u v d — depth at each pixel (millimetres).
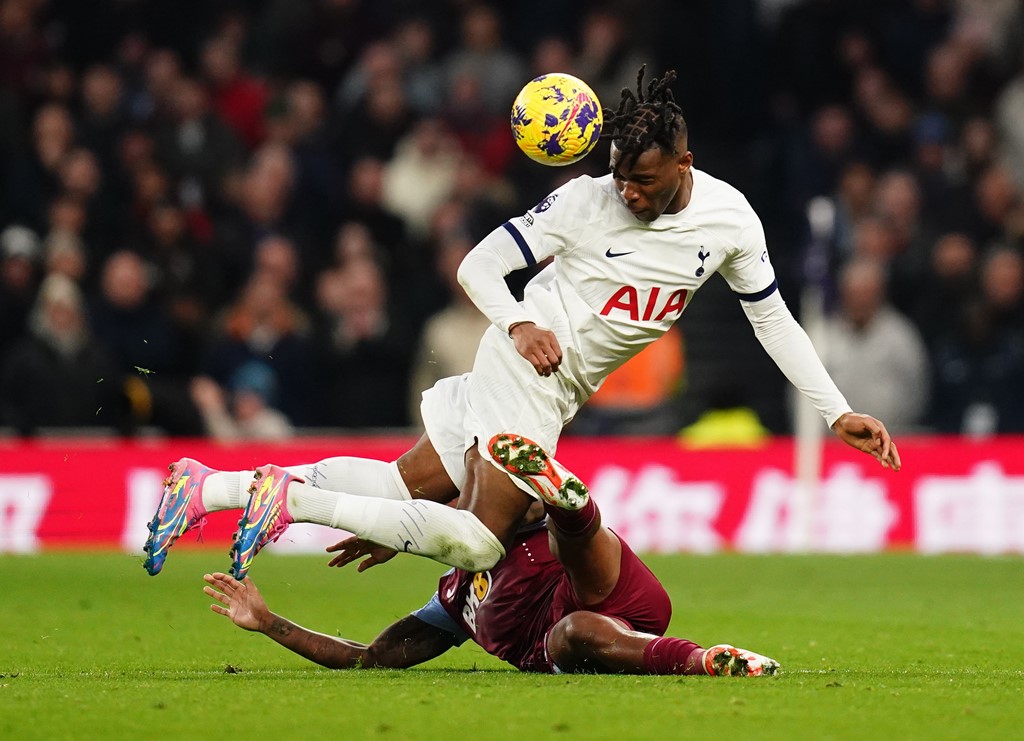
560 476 16719
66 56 56438
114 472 41500
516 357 19109
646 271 18859
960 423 49344
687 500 43219
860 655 21109
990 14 59812
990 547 43125
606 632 17250
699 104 60406
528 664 18281
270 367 46875
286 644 18453
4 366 43906
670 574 35594
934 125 55812
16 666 19391
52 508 41156
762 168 57312
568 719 14078
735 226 18938
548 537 18359
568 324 19047
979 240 54000
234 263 50406
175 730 13625
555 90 18297
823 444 43781
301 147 53406
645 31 57250
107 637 23078
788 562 38906
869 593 31625
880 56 59250
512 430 19031
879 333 47875
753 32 60062
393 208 53625
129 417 42719
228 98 54375
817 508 43406
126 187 50625
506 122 55281
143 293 47344
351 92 55562
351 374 48625
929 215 54000
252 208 51281
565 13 59312
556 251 18922
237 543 17266
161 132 51375
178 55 58188
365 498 17625
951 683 16953
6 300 47094
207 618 25953
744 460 43375
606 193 18859
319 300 50656
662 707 14688
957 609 28469
